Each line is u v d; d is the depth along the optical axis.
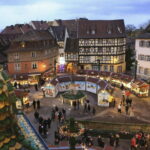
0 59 54.97
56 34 60.19
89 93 41.81
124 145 24.20
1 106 9.09
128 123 28.00
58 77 43.44
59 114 28.91
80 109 33.91
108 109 33.81
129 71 59.44
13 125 10.09
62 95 37.00
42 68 52.09
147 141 23.97
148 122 28.88
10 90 9.89
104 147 23.70
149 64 46.94
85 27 57.44
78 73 50.84
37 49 50.28
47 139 24.34
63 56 60.62
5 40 60.28
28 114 31.52
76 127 16.89
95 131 26.38
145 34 47.94
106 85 37.19
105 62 56.91
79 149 22.05
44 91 39.56
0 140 9.09
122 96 39.00
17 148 9.69
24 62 50.19
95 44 56.16
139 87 38.59
